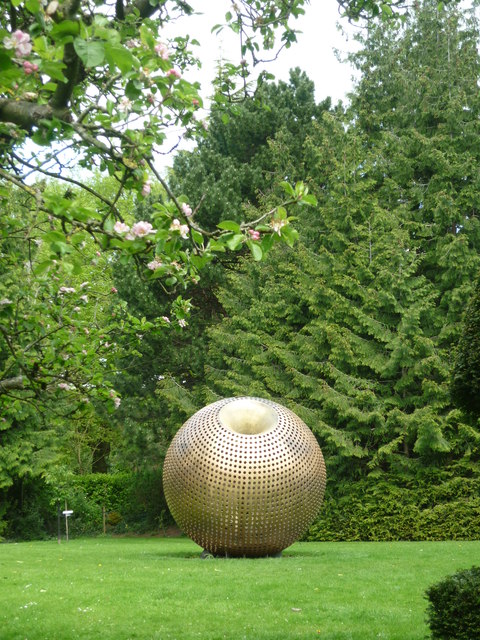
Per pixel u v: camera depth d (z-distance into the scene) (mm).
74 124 3715
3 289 11617
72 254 3799
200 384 23328
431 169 22328
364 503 19328
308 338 21297
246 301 23203
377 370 19906
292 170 24172
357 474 20250
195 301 24984
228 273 23609
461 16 23500
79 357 6070
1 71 2854
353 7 6758
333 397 19562
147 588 8938
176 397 22016
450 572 10250
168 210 3762
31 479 22016
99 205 4492
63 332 5988
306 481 12711
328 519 19266
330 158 23156
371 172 23031
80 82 4625
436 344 19766
